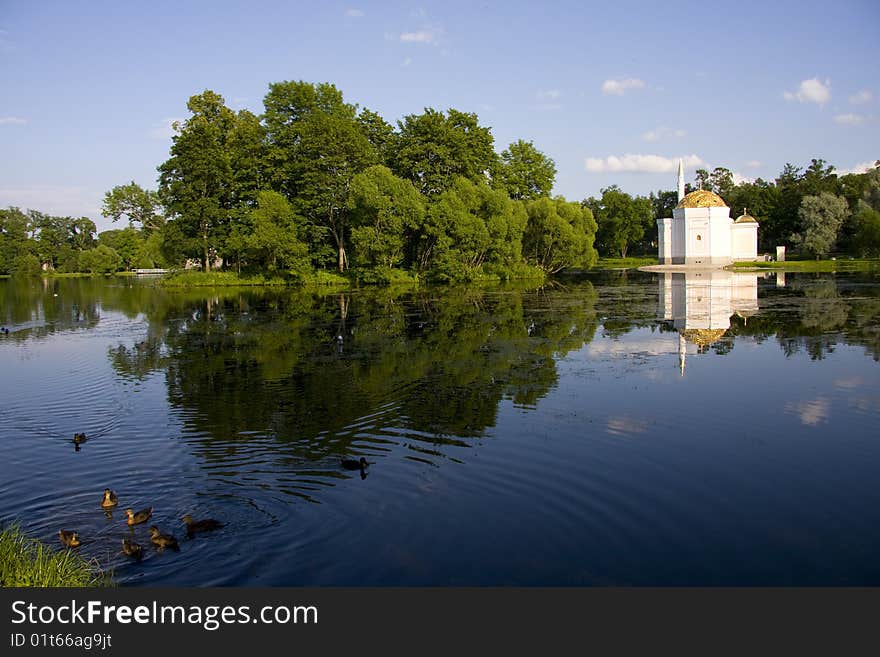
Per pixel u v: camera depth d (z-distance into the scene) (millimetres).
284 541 10086
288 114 72562
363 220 65375
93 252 114812
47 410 18109
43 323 39062
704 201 95688
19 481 12773
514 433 14977
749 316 35281
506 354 25031
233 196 73938
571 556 9539
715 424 15523
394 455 13664
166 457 13938
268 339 30578
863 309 37281
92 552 9914
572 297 49406
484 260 72750
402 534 10219
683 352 24781
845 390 18469
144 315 42531
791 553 9586
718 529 10297
